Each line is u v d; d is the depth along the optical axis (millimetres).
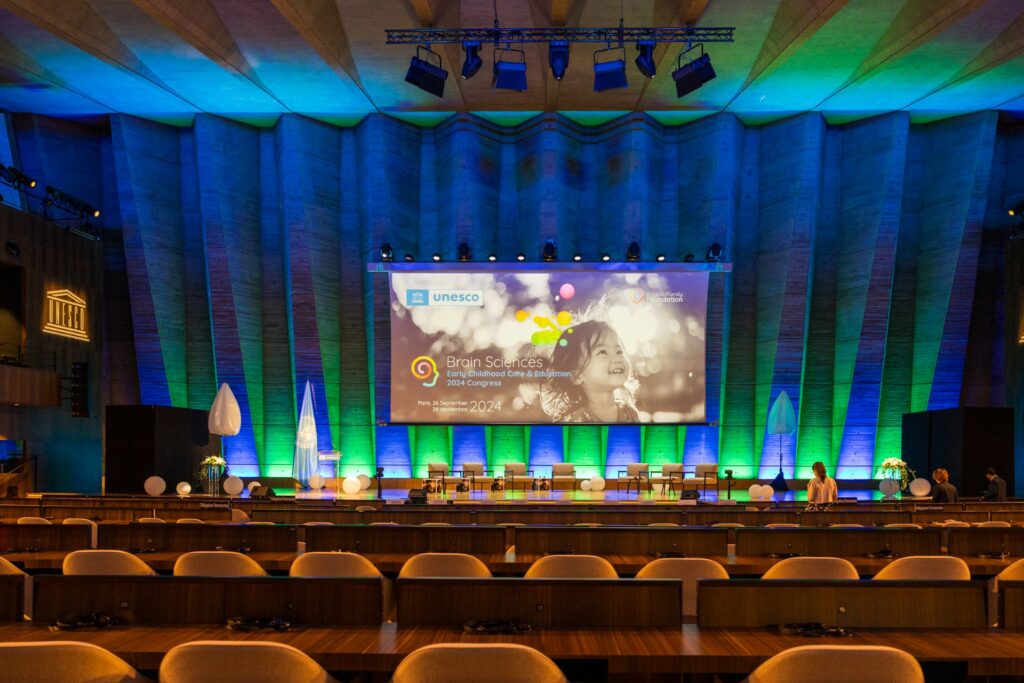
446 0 13195
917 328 17359
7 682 2240
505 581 2957
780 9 13469
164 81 15250
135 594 3006
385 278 16953
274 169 17578
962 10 12648
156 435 13039
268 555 5148
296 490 15500
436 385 15938
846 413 17047
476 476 15578
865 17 13219
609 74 12625
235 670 2240
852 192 17375
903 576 4086
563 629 2902
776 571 3920
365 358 17422
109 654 2295
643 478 15578
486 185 17453
